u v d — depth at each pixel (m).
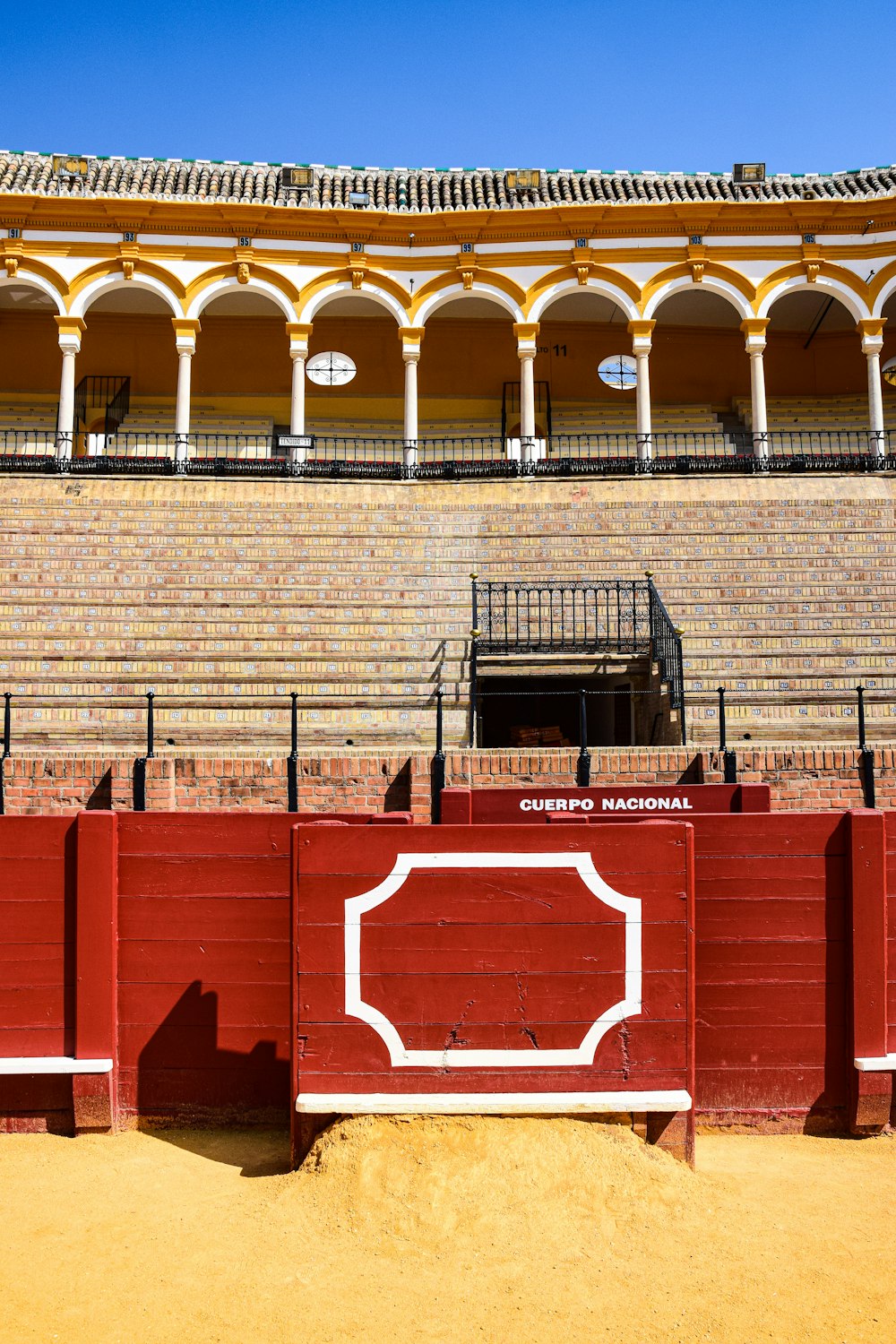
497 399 30.84
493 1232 5.49
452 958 6.30
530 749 10.81
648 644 16.11
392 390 30.77
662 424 29.94
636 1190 5.80
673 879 6.38
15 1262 5.23
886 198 25.97
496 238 26.41
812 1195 5.99
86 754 11.77
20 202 25.39
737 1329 4.79
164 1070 6.94
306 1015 6.25
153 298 28.67
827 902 6.88
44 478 21.64
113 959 6.84
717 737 13.84
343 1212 5.64
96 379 29.95
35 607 17.02
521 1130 6.07
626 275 26.34
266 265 26.05
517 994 6.29
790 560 18.41
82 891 6.80
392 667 16.09
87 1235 5.50
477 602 17.41
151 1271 5.16
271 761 10.29
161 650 16.31
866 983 6.77
